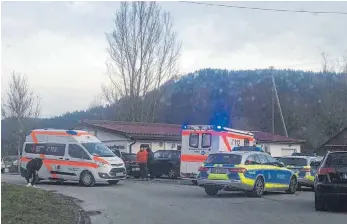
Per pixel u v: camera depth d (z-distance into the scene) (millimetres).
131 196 15984
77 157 20766
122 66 42281
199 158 21906
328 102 57156
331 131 56906
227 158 15930
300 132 58781
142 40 41844
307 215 11414
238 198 15445
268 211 12156
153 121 43469
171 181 24562
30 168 19531
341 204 12734
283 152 44344
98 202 14211
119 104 43688
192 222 10336
